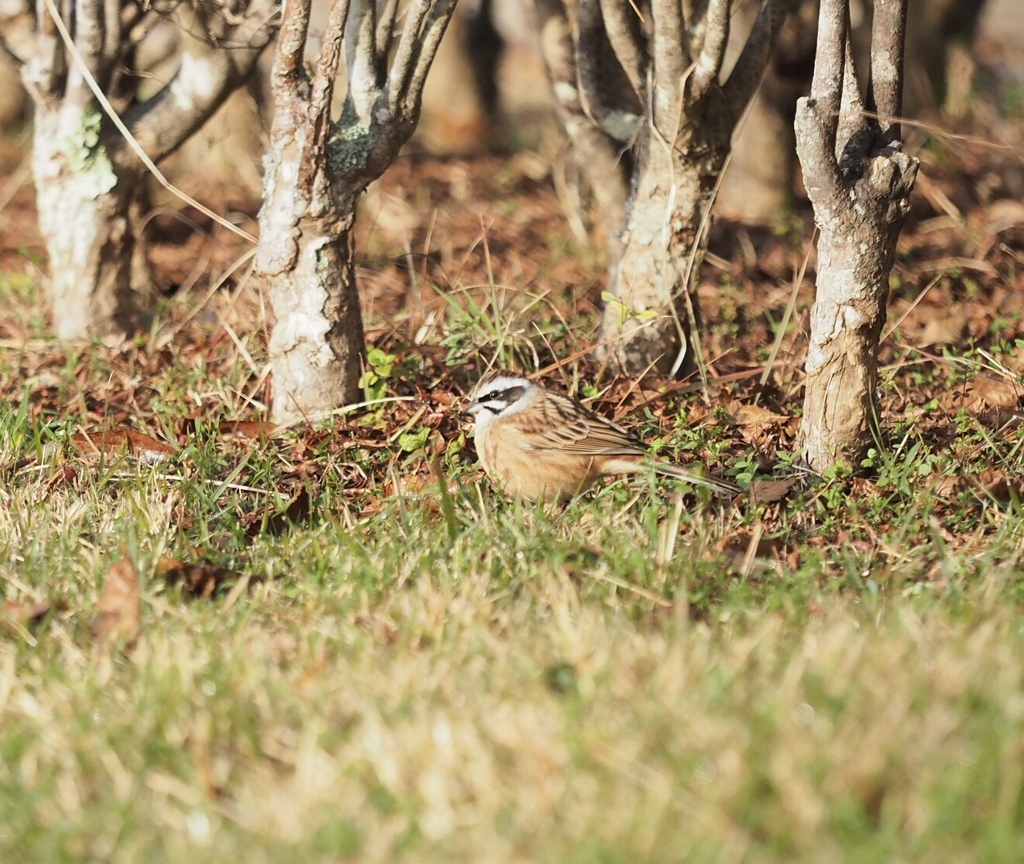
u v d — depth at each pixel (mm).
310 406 12727
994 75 34406
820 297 10797
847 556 9328
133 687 7848
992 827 5781
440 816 6219
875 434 11117
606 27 13195
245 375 14070
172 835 6375
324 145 12031
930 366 14406
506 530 10250
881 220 10484
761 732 6531
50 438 12477
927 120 26391
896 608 8305
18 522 10703
